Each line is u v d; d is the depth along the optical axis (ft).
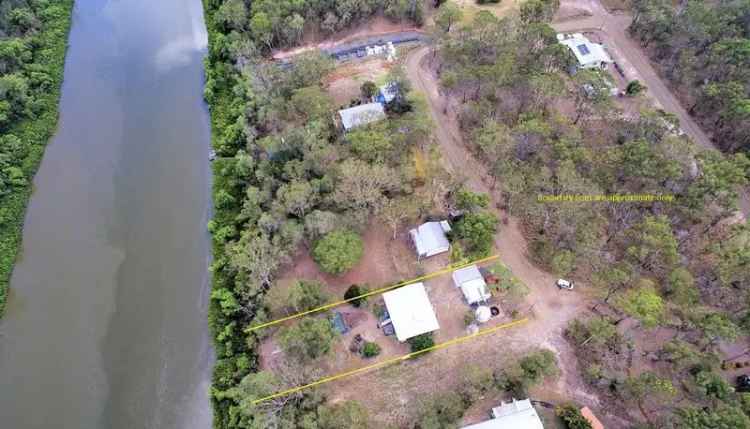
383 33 405.18
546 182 262.88
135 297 265.95
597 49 374.84
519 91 312.91
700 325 220.84
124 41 413.59
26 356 245.86
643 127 292.81
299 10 378.12
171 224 296.10
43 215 302.25
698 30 353.51
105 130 349.20
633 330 238.48
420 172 290.56
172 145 338.13
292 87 331.57
